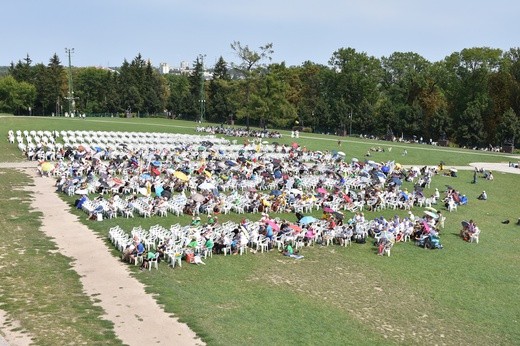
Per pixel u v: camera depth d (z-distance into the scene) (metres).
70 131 85.38
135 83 169.75
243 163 62.88
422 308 28.97
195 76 175.12
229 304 26.55
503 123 124.44
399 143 116.12
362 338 24.39
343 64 163.38
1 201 43.94
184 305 25.72
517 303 31.22
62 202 44.78
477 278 34.97
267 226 37.19
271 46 124.56
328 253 37.31
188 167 59.47
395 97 159.75
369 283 31.97
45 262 30.44
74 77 180.75
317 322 25.52
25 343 20.78
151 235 35.19
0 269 28.88
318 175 63.19
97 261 31.19
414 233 42.69
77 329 22.27
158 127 108.25
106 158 65.81
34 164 61.47
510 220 54.16
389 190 55.78
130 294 26.58
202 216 43.62
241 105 126.69
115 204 41.34
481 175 77.62
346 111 146.12
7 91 163.75
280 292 28.98
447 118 134.25
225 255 34.69
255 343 22.47
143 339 21.84
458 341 25.45
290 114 121.94
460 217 52.97
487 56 140.38
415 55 173.50
